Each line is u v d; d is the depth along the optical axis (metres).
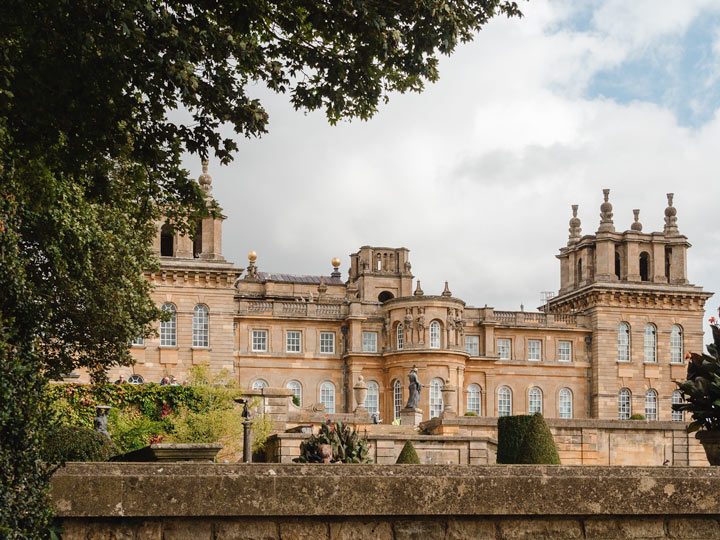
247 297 79.25
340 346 75.69
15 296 9.65
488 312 78.31
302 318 74.75
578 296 81.56
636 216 82.56
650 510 10.20
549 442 37.38
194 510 9.23
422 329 73.00
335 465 10.41
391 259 92.44
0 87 11.95
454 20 14.76
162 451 16.25
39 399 9.36
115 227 31.36
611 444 50.47
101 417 31.66
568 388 79.06
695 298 80.56
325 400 74.50
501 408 77.44
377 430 51.53
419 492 9.70
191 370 51.62
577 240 86.31
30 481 8.81
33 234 24.53
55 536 8.94
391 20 14.88
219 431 42.62
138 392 44.34
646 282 80.31
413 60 15.16
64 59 12.50
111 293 30.83
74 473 9.95
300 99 15.92
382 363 74.75
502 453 42.22
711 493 10.39
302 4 14.57
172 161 15.20
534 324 79.44
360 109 16.53
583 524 10.14
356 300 76.00
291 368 74.00
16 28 12.81
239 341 73.19
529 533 10.00
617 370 78.81
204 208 16.09
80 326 30.95
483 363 77.19
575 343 79.88
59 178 15.26
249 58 14.84
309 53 15.70
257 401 41.62
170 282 68.88
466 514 9.79
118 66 12.80
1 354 8.87
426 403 71.56
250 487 9.38
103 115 13.35
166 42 13.27
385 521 9.72
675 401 79.50
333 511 9.50
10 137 13.36
